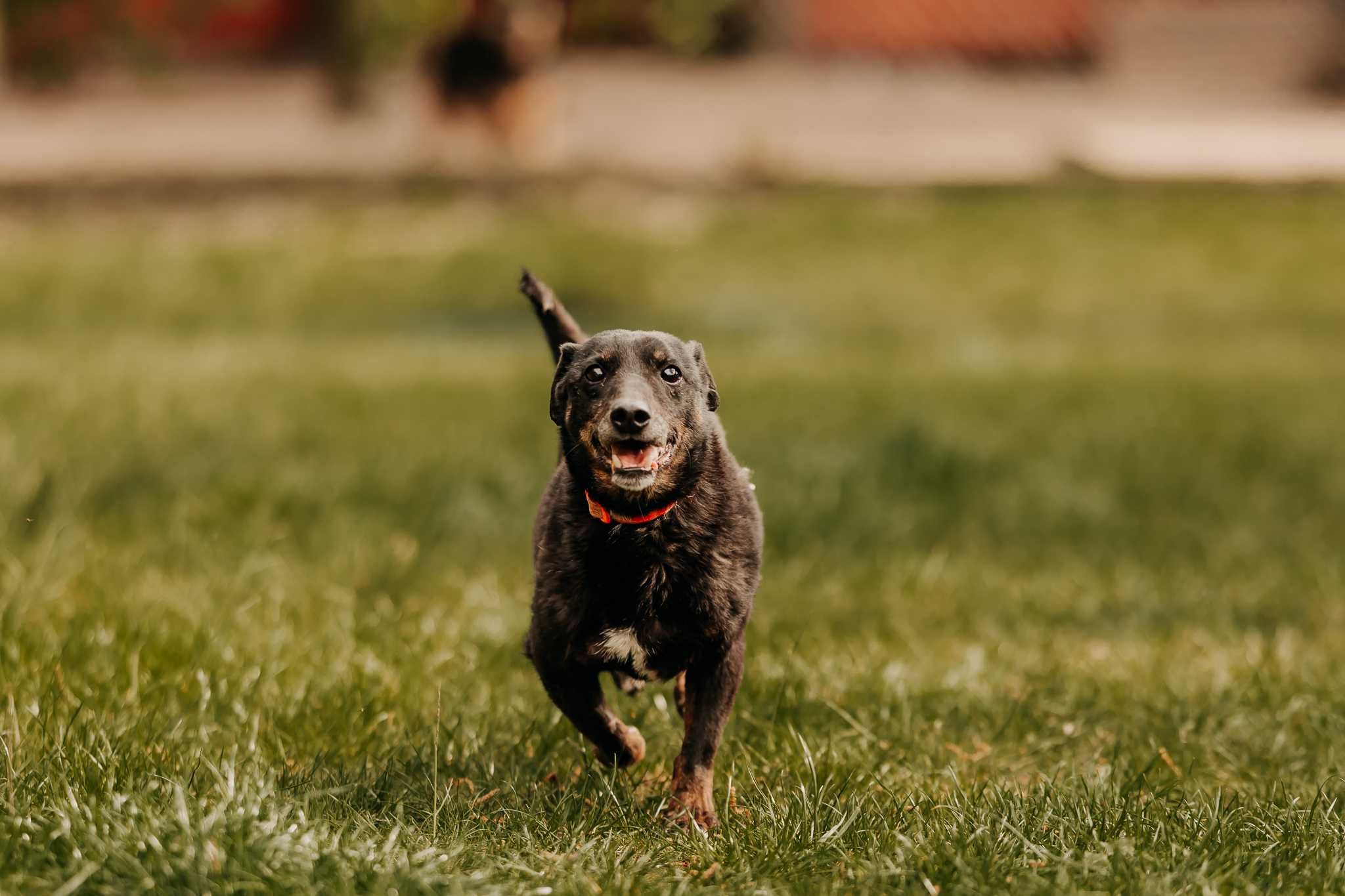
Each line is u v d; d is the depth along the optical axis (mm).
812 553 8562
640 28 32219
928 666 6688
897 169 26797
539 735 5680
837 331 18250
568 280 20156
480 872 4172
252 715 5543
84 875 3914
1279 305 19891
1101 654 7074
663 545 4859
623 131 28812
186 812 4246
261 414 11602
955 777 5141
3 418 10891
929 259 21531
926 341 17344
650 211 23891
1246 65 32625
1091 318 19344
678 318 18922
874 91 31438
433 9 27672
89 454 9836
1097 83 32469
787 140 28531
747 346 16719
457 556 8266
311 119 30016
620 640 4965
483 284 20094
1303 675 6551
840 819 4738
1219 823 4621
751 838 4598
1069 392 13406
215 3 30203
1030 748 5820
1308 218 23703
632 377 4773
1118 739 5738
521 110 26375
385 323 18938
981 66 32625
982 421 12086
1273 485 10539
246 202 24047
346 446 10703
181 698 5730
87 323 18359
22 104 30031
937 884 4254
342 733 5527
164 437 10609
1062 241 22438
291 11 31484
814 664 6492
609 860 4398
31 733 5098
